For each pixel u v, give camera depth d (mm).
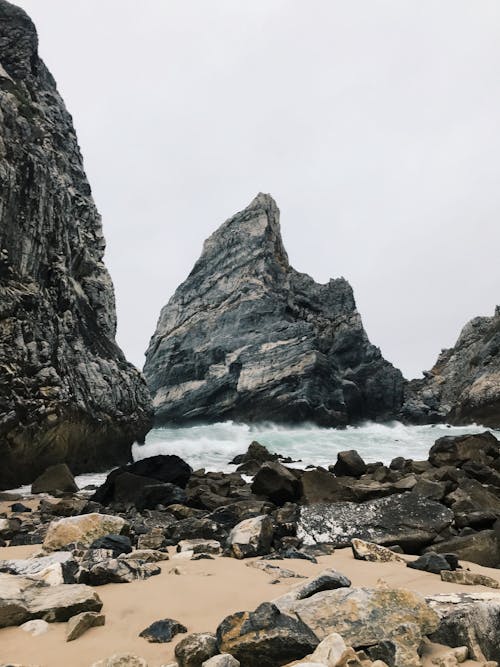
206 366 61312
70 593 4426
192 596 4754
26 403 15539
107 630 3932
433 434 43156
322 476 11648
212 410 57844
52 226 20344
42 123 23406
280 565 6121
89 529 7086
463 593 4539
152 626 3895
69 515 10586
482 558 6965
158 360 66688
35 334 17188
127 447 23922
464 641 3502
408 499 8977
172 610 4379
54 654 3484
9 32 25281
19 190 17734
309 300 67375
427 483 10867
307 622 3688
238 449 29656
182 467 14008
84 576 5141
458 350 75875
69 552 6230
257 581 5301
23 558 6441
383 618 3674
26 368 16109
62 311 20250
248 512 9523
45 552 6609
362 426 57125
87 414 19172
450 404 65625
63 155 25469
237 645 3385
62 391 17297
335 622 3662
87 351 21578
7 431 14617
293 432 45562
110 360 23656
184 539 7938
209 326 64438
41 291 18609
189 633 3875
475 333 74312
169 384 63906
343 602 3877
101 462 21328
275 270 66250
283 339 57469
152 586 5070
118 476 12023
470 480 11336
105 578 5156
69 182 25125
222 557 6668
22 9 26250
